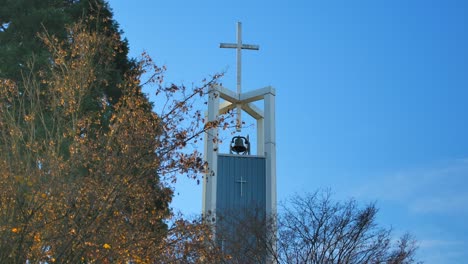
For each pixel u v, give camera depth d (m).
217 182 29.45
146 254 13.43
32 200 12.15
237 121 13.80
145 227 14.15
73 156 13.48
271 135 30.88
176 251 13.87
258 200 29.52
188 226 14.12
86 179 12.90
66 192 12.52
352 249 24.64
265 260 24.69
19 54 21.92
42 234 12.31
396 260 24.83
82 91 14.83
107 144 13.51
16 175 12.22
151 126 13.20
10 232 11.88
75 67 15.50
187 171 13.34
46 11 23.58
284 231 25.28
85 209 12.63
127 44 24.36
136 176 13.04
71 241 12.20
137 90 14.98
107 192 12.74
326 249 24.66
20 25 23.58
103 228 12.89
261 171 30.27
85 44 15.98
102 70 21.00
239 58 32.34
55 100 14.98
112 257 12.91
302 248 24.70
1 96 15.31
